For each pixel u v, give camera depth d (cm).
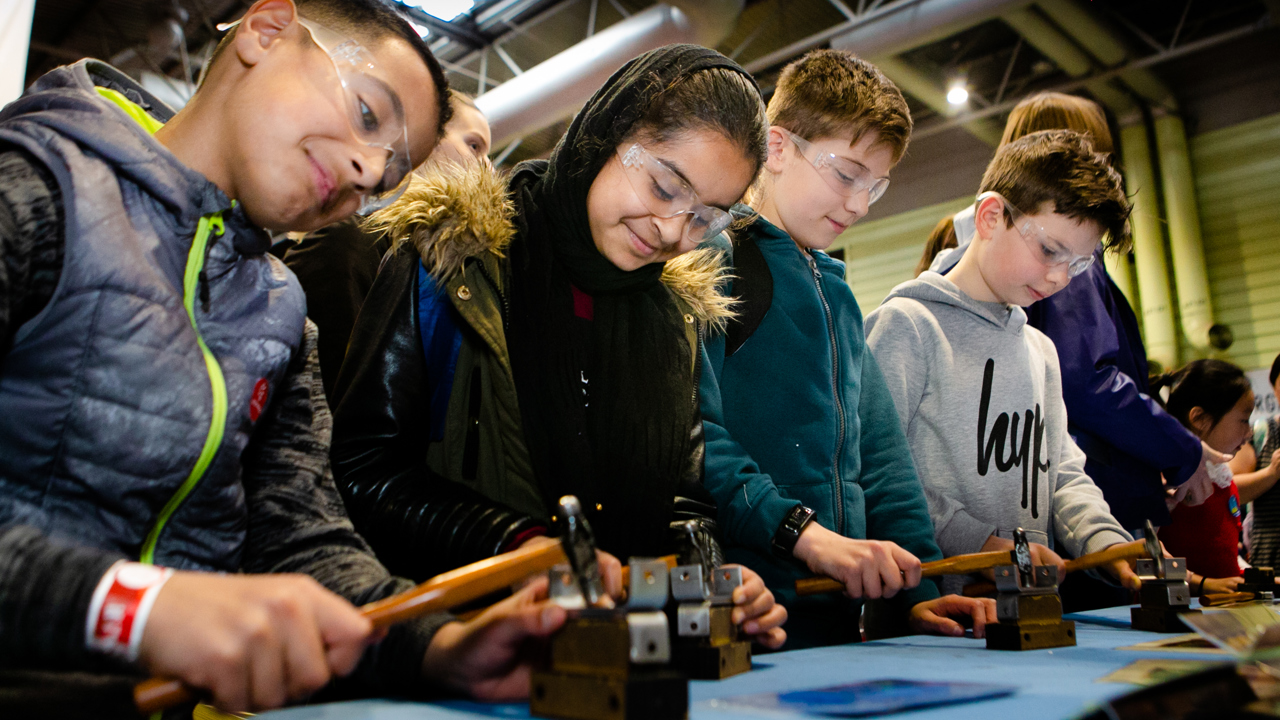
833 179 166
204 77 91
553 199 131
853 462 160
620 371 133
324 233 167
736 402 158
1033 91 797
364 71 87
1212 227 789
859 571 123
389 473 109
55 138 79
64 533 79
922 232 891
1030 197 183
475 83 746
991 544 167
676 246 126
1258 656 74
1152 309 749
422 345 119
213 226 90
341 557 95
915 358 187
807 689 77
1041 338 212
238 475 93
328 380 154
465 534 103
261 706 62
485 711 71
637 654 63
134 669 61
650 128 122
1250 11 747
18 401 77
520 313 127
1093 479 219
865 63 177
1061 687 77
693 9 538
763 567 149
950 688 75
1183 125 792
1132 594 207
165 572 63
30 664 59
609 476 128
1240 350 767
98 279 78
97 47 670
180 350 84
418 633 81
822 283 172
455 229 120
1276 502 360
